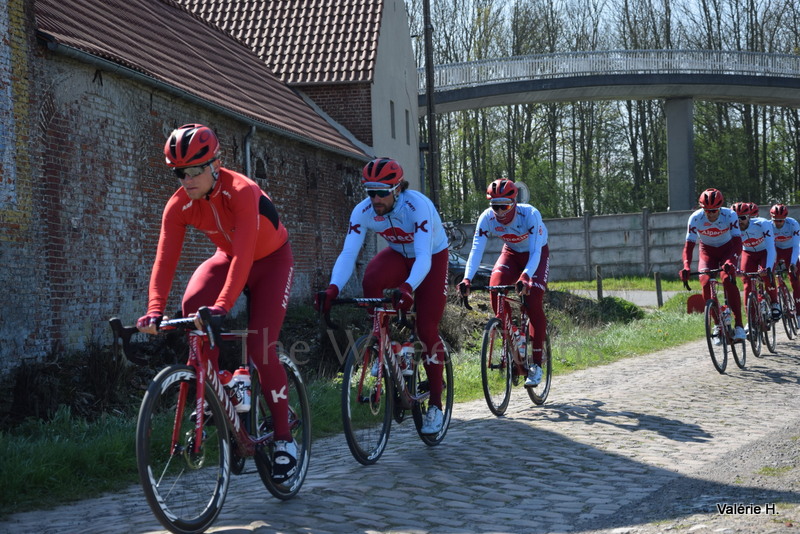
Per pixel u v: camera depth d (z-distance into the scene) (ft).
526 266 23.00
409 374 18.26
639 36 159.84
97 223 32.48
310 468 17.42
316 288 58.59
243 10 78.02
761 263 37.19
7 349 26.68
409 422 22.80
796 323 42.88
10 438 18.94
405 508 13.65
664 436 19.27
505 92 116.67
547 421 21.68
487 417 22.86
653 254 99.25
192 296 13.71
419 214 17.48
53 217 29.53
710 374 29.84
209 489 12.47
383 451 17.58
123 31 41.68
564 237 103.81
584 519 12.95
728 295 30.71
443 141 165.58
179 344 31.40
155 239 37.09
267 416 14.24
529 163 161.89
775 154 164.96
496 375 22.98
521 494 14.55
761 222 36.42
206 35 61.05
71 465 16.99
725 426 20.25
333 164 63.05
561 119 166.50
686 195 128.67
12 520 13.88
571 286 91.91
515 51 154.61
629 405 23.75
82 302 31.24
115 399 25.76
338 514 13.25
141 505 14.85
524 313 24.27
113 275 33.55
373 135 72.64
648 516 12.91
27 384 23.56
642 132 167.43
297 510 13.48
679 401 24.17
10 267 27.04
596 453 17.71
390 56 80.12
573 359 36.17
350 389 16.38
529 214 23.44
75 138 31.07
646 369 32.50
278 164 52.60
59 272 29.78
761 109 162.20
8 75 27.07
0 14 26.66
